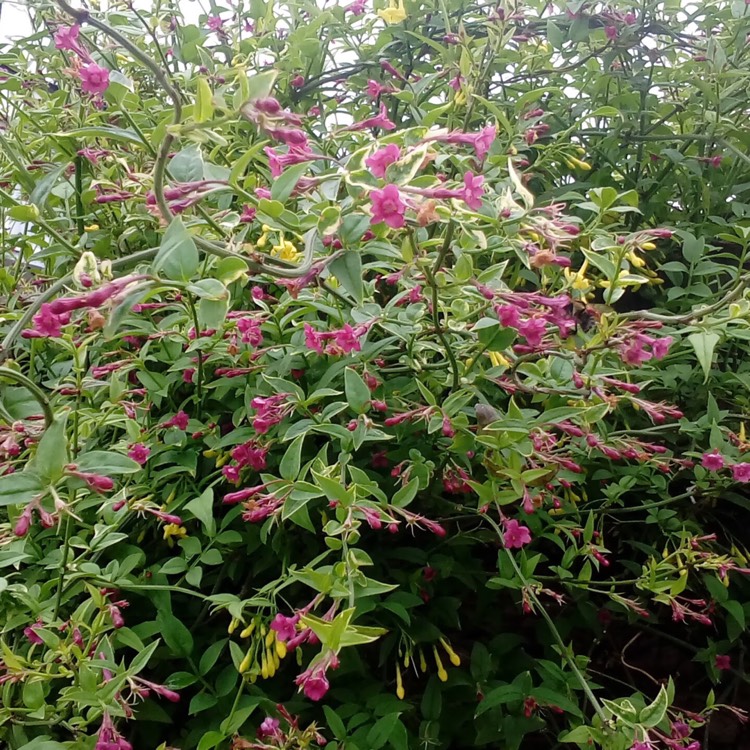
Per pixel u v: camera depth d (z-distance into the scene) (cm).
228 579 147
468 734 139
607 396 126
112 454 93
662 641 180
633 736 111
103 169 155
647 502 170
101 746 100
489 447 129
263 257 112
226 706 121
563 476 143
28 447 113
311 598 144
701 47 201
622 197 135
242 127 155
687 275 196
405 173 101
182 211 109
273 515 113
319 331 137
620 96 200
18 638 128
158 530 145
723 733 173
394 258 133
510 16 171
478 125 196
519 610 165
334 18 195
